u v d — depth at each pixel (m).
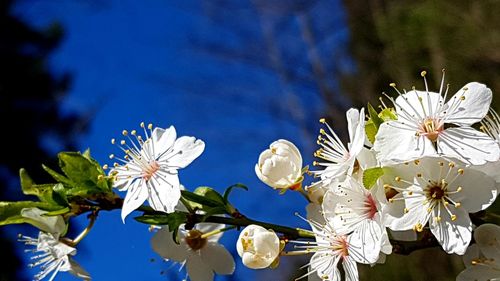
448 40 0.83
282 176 0.26
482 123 0.25
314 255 0.26
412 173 0.24
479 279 0.24
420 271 0.69
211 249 0.28
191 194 0.26
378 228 0.25
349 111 0.25
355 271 0.25
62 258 0.27
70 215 0.26
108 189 0.26
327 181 0.25
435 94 0.25
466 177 0.24
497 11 0.81
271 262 0.26
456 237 0.24
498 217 0.24
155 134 0.27
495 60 0.80
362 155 0.25
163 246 0.28
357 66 1.00
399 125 0.24
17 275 1.14
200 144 0.27
